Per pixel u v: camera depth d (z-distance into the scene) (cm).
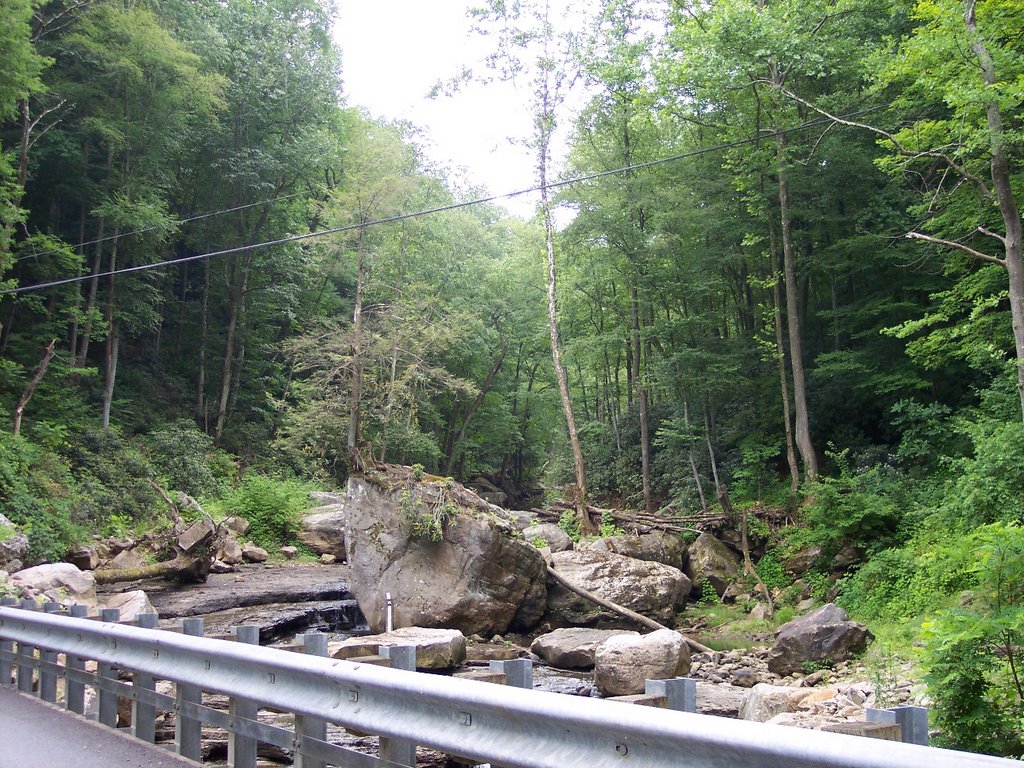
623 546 2283
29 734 586
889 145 1731
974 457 2025
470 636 1758
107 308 3197
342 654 986
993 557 739
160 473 3056
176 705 541
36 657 813
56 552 2008
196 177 4047
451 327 2900
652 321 3070
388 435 2719
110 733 590
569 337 3925
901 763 222
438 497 1814
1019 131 1576
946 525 1762
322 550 3003
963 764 212
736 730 262
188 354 4116
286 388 4031
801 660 1443
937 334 1898
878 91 2133
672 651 1238
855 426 2700
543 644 1553
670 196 2688
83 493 2466
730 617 2045
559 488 4075
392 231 3803
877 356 2500
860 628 1450
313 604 1964
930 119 2194
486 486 5062
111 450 2852
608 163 2962
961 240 1958
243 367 4159
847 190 2566
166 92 3189
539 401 5138
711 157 2770
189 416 3759
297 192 4256
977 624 655
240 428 3941
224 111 3900
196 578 2150
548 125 2877
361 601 1789
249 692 473
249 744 486
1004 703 701
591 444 3616
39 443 2575
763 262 2973
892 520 2053
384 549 1797
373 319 2827
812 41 2197
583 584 2000
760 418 2831
